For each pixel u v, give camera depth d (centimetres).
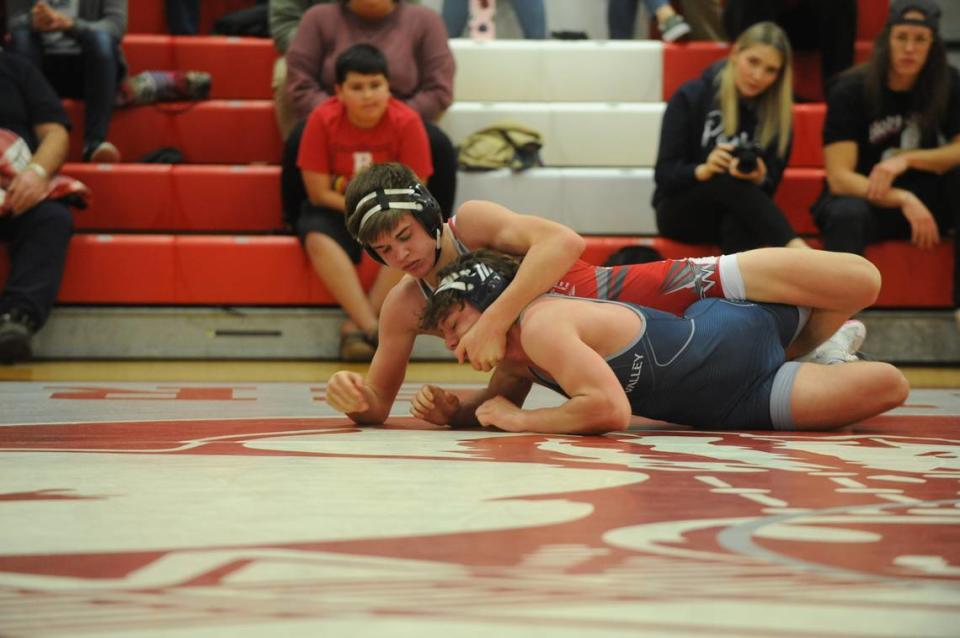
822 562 317
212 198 1505
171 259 1407
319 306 1425
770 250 727
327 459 547
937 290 1420
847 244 1348
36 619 253
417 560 317
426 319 679
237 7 1866
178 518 382
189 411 846
